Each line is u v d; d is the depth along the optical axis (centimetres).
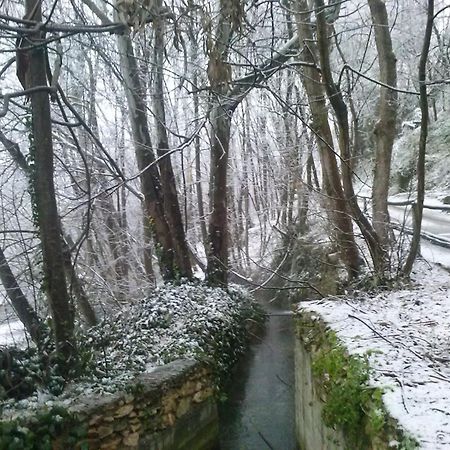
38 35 532
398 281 800
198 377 688
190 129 1450
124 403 538
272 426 754
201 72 967
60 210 1318
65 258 698
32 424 454
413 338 445
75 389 553
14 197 1015
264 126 1967
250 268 2002
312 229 1641
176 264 1305
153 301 1012
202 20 477
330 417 392
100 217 1549
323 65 731
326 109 912
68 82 1434
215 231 1362
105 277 1510
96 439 501
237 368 974
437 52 2033
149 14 461
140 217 1897
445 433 263
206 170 2080
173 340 786
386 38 911
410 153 2400
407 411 292
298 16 916
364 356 387
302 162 1769
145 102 1261
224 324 989
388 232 983
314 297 1285
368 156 2317
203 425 686
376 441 305
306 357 568
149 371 639
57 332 596
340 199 839
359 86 1902
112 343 807
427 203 1922
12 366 558
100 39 1212
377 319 518
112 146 1723
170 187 1315
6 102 449
